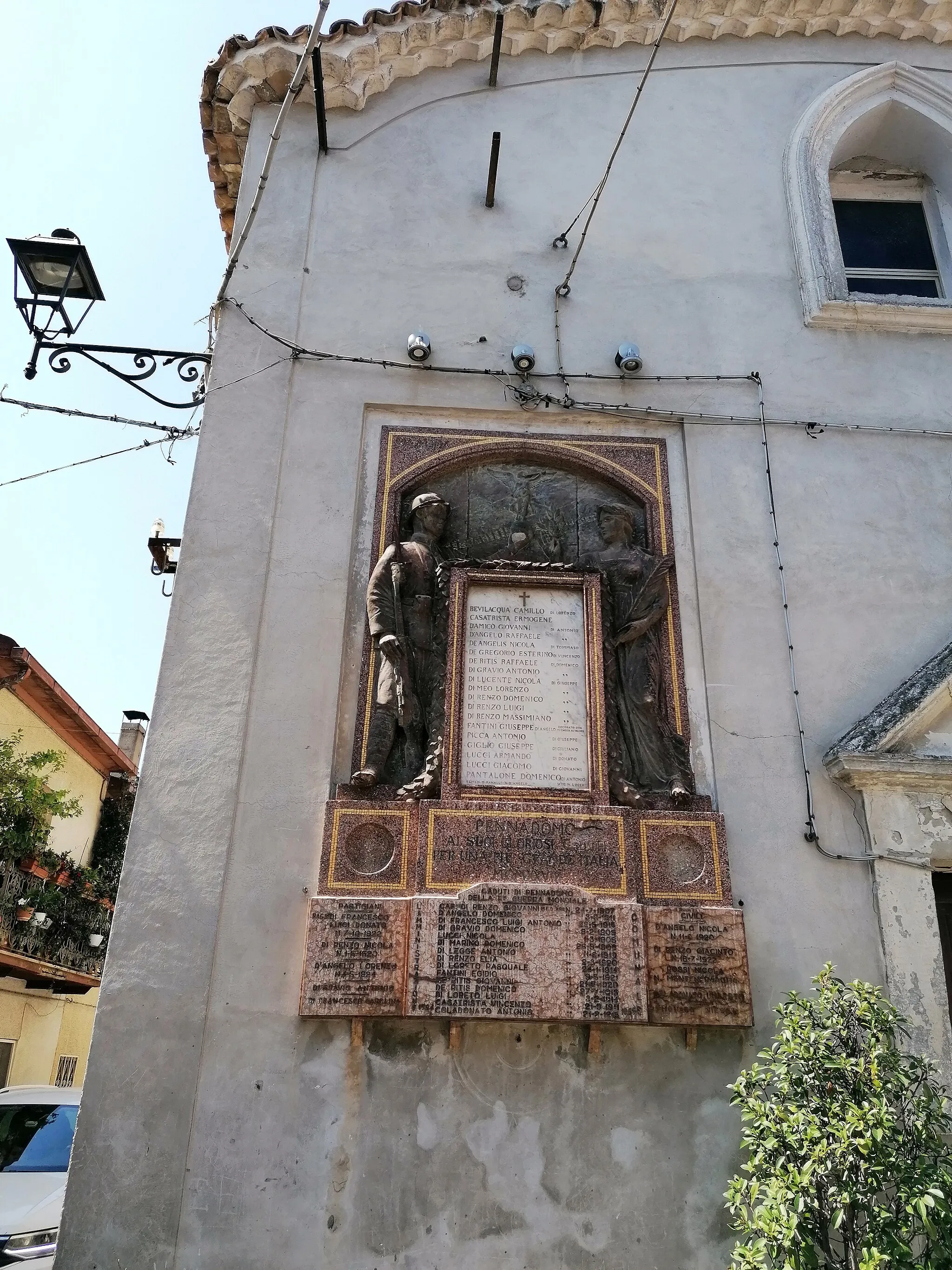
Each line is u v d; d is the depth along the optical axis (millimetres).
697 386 7273
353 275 7461
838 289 7660
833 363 7453
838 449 7152
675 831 5668
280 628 6195
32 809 14266
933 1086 4832
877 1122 4086
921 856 5805
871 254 8547
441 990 5098
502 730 5902
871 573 6750
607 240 7789
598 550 6680
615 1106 5203
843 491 7008
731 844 5824
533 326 7410
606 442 7012
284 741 5883
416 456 6852
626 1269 4887
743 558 6703
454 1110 5148
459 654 6020
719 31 8672
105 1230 4789
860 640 6527
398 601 6230
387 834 5547
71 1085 18375
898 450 7191
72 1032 18250
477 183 7938
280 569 6371
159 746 5812
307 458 6742
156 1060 5117
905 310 7555
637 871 5508
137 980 5273
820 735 6207
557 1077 5246
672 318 7523
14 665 15227
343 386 7035
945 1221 3977
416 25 8234
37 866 14750
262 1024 5234
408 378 7129
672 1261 4914
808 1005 4758
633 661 6207
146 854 5555
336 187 7809
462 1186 5004
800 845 5859
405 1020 5301
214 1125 5027
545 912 5281
